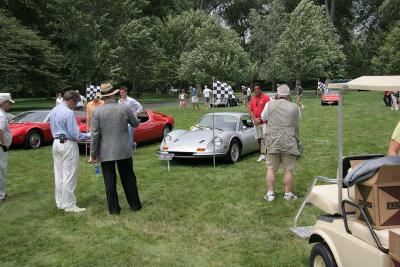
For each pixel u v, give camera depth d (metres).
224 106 30.50
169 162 10.15
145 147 12.96
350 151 11.22
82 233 5.62
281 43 45.94
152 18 53.34
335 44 51.66
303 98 41.62
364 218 3.41
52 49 31.80
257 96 9.70
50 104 40.22
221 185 7.97
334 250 3.65
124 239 5.38
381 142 12.63
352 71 62.75
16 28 29.52
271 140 6.72
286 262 4.57
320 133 14.83
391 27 51.94
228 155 9.69
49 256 4.91
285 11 61.28
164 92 59.75
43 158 11.30
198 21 56.78
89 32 38.22
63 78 37.47
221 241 5.26
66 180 6.54
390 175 3.34
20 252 5.04
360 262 3.37
